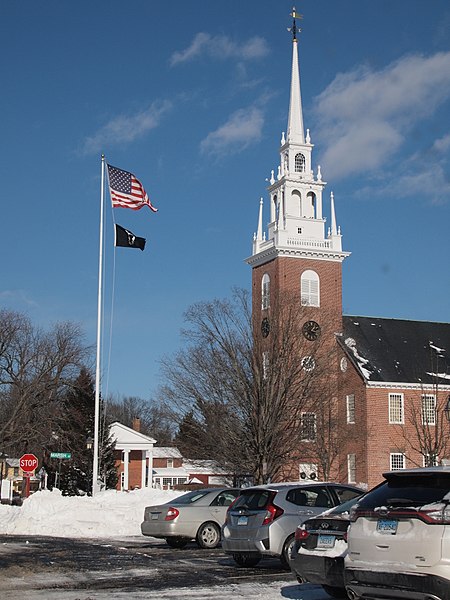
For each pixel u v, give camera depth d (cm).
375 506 1094
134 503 3294
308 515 1748
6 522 2977
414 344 6625
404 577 1025
